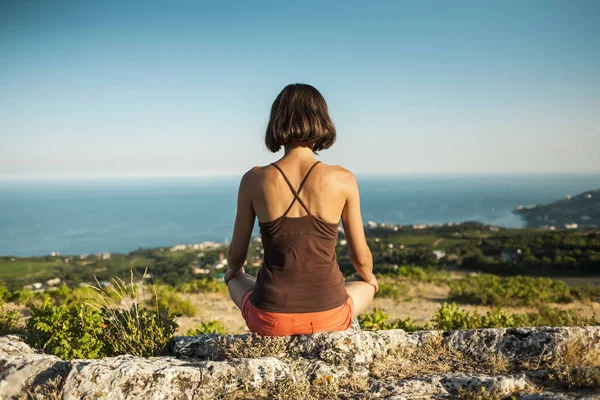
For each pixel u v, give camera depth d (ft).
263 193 6.70
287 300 6.88
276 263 6.88
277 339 7.25
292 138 6.79
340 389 6.44
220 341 7.79
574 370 6.34
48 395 6.20
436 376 6.66
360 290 7.94
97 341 9.32
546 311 24.06
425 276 57.98
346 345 7.07
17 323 15.02
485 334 7.77
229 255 7.72
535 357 7.23
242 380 6.46
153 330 9.19
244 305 7.54
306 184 6.64
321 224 6.67
